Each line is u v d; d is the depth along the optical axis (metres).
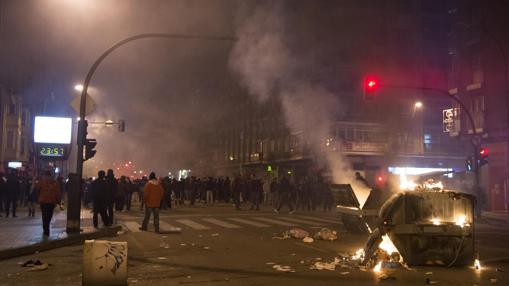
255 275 8.19
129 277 7.98
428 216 9.37
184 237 13.66
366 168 41.31
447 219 9.38
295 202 27.47
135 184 30.47
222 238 13.46
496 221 21.61
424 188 9.86
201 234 14.43
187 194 35.41
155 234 14.40
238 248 11.46
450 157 43.72
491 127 30.06
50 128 21.98
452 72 34.41
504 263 9.71
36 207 25.14
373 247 9.25
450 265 9.19
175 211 24.81
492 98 30.28
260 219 19.94
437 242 9.23
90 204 30.14
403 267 9.02
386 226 9.27
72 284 7.45
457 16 34.28
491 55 30.64
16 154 46.50
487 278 8.12
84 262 6.88
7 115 46.16
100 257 6.85
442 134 44.09
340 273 8.40
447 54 46.19
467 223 9.38
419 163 42.91
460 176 33.72
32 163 49.91
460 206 9.42
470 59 32.50
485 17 31.27
